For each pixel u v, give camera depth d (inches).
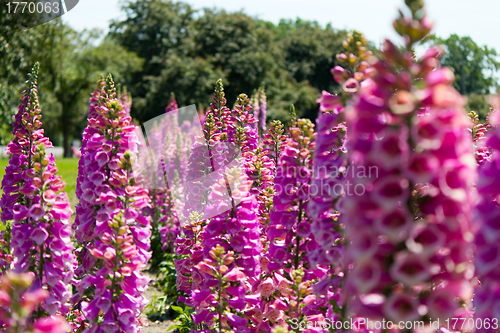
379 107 67.3
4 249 143.3
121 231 116.2
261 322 132.1
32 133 149.6
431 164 63.1
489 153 163.9
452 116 63.3
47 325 73.7
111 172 133.3
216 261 123.0
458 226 65.6
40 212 119.0
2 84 729.6
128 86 1584.6
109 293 120.8
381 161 64.5
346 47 99.1
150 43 1695.4
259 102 377.7
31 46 806.5
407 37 70.7
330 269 118.8
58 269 124.3
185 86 1391.5
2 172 526.0
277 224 124.6
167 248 291.4
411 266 66.8
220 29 1568.7
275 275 126.9
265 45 1680.6
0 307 97.5
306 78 1859.0
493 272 75.4
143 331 215.6
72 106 1829.5
